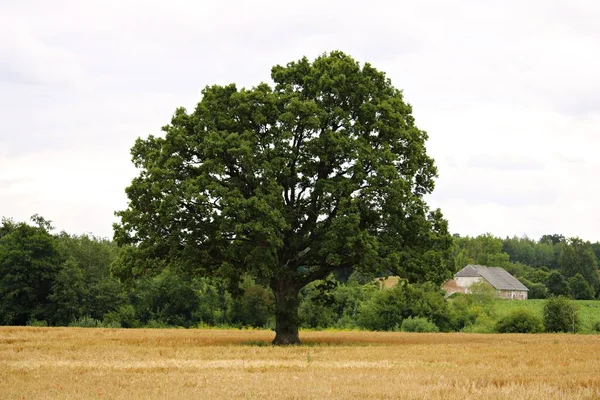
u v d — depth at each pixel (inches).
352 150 1546.5
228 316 3516.2
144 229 1541.6
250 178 1512.1
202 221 1498.5
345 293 3597.4
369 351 1348.4
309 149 1546.5
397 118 1616.6
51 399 658.2
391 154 1558.8
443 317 3213.6
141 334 2012.8
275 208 1472.7
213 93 1616.6
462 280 5590.6
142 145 1678.2
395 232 1576.0
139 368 967.0
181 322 3577.8
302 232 1599.4
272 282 1668.3
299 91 1673.2
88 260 3917.3
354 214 1462.8
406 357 1209.4
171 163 1533.0
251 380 821.9
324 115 1560.0
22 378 829.8
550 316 2977.4
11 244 3506.4
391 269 1569.9
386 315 3233.3
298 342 1642.5
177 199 1478.8
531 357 1214.9
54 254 3563.0
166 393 697.6
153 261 1578.5
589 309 4279.0
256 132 1589.6
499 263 6909.5
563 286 5674.2
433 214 1681.8
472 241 7229.3
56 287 3435.0
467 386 774.5
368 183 1534.2
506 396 702.5
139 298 3661.4
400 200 1539.1
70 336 1830.7
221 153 1518.2
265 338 1870.1
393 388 746.8
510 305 4178.2
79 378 831.1
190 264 1549.0
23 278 3422.7
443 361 1133.1
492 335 2255.2
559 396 707.4
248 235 1514.5
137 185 1550.2
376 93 1663.4
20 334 1908.2
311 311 3196.4
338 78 1604.3
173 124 1624.0
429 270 1572.3
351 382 804.6
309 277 1660.9
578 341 1815.9
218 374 894.4
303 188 1628.9
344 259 1606.8
